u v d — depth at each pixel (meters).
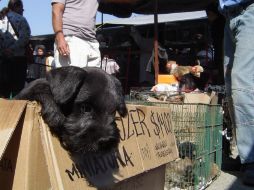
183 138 1.05
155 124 0.81
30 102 0.50
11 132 0.47
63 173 0.50
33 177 0.48
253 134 1.11
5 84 1.49
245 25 1.12
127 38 2.84
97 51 1.10
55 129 0.51
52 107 0.50
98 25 2.98
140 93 1.28
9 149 0.49
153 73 2.31
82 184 0.53
